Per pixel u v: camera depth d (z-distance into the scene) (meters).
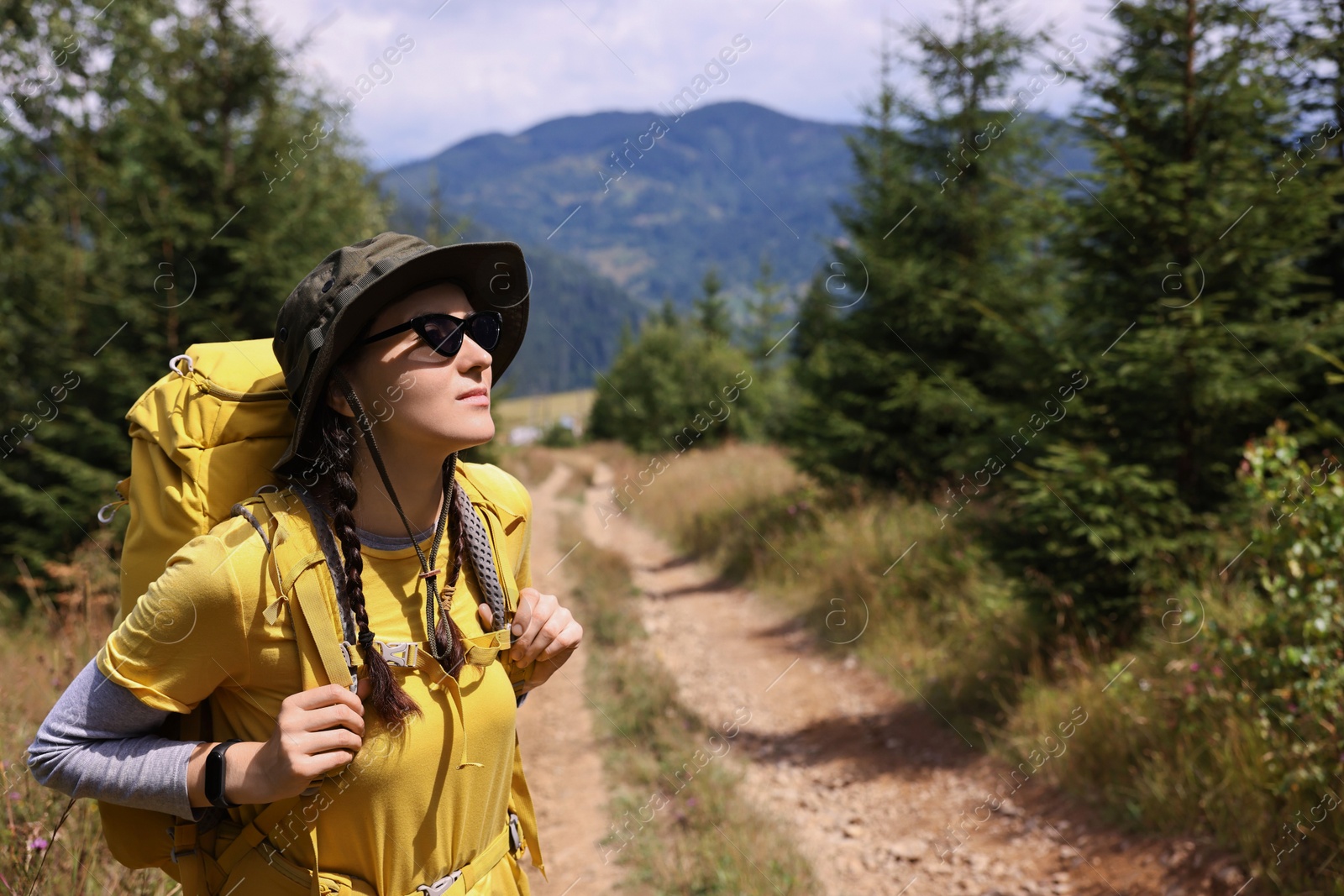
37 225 9.34
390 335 1.32
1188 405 5.48
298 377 1.30
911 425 10.43
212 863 1.31
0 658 4.52
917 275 9.70
